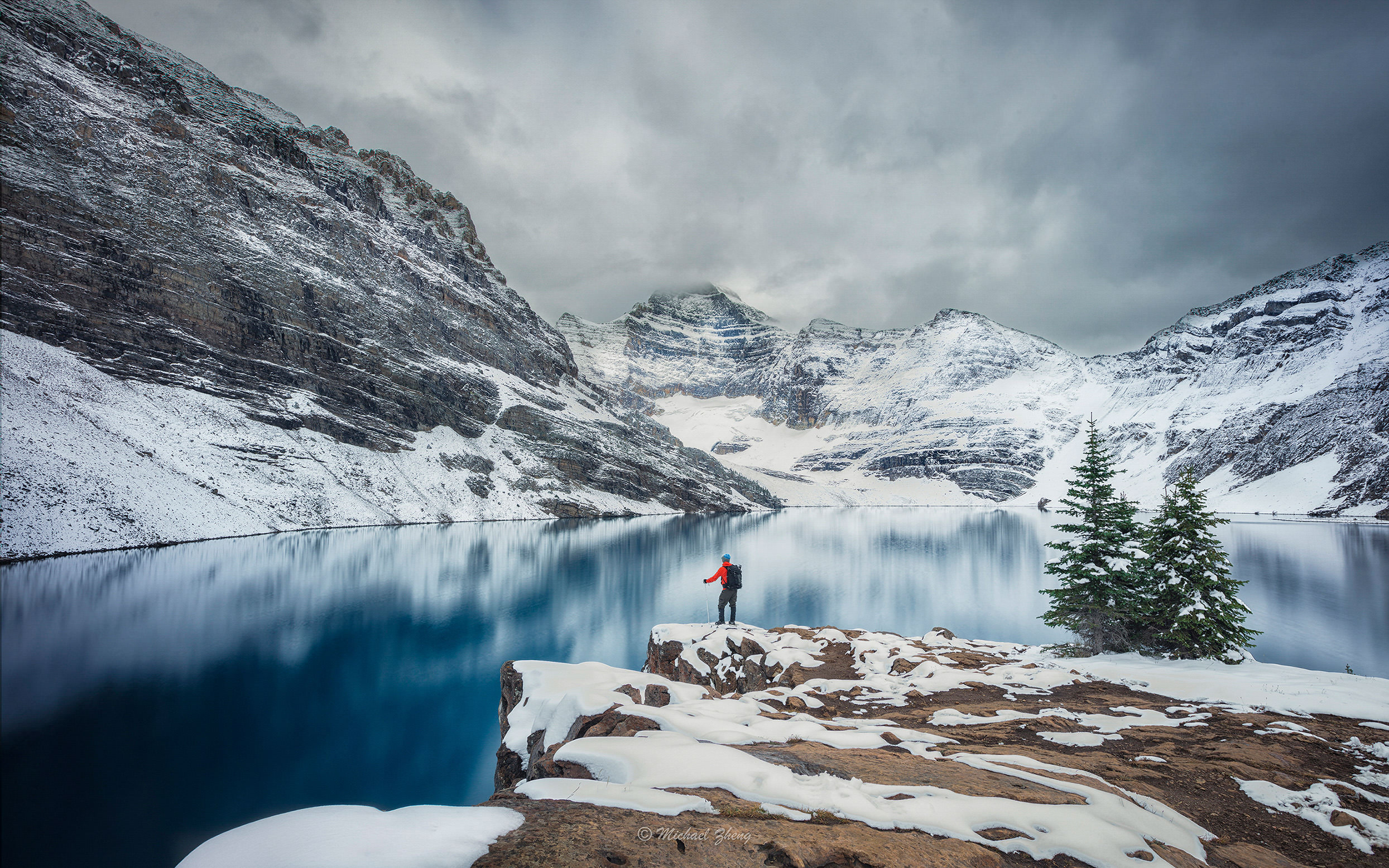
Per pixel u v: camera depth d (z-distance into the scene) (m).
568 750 5.86
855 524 100.25
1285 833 5.70
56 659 19.80
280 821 3.41
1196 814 6.15
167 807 12.33
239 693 18.36
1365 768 7.41
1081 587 17.02
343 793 13.43
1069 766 7.25
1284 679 12.05
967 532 84.50
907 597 36.19
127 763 13.94
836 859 3.75
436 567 42.19
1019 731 9.23
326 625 26.12
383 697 18.81
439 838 3.39
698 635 18.53
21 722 15.59
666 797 4.58
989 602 35.00
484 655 23.19
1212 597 15.35
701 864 3.51
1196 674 12.87
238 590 31.11
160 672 19.33
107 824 11.62
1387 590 36.75
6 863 10.31
